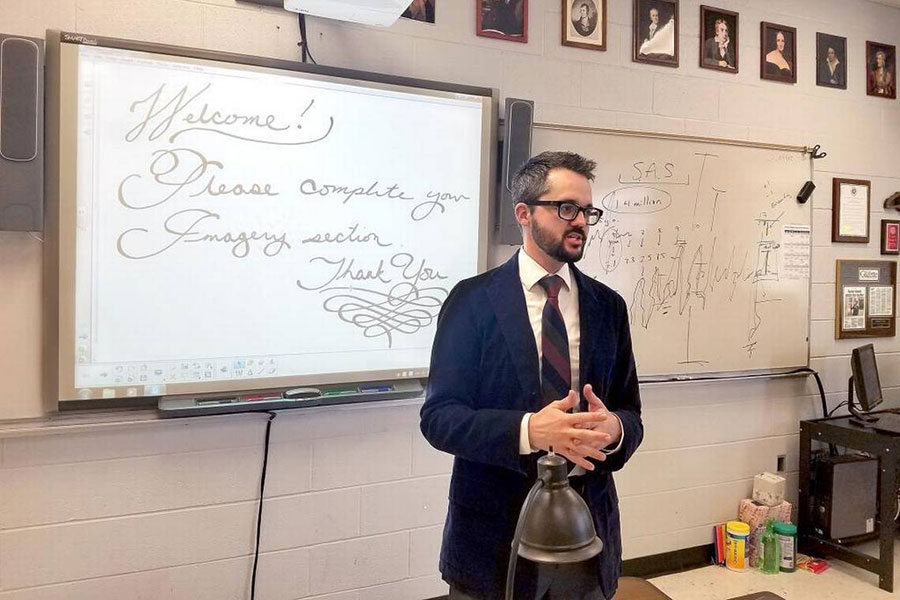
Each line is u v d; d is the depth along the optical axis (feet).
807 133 9.68
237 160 6.23
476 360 4.43
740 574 8.75
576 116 8.07
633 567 8.65
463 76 7.43
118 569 6.15
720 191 8.91
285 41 6.62
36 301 5.75
